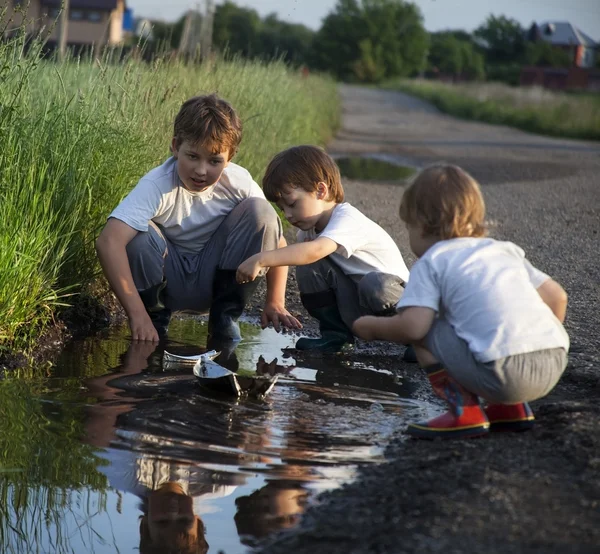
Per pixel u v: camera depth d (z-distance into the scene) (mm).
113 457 2307
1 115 3518
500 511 1842
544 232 6734
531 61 78750
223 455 2330
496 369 2271
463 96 34031
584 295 4496
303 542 1800
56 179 3648
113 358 3291
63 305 3646
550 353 2316
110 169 4164
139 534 1916
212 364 2920
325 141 15125
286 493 2094
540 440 2338
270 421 2617
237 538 1875
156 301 3643
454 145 16500
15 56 3822
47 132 3875
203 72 6891
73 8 40281
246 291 3707
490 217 7516
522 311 2320
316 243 3266
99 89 4504
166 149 4992
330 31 71500
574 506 1859
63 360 3238
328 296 3598
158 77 5418
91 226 4035
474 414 2410
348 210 3416
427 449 2344
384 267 3490
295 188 3346
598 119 21969
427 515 1845
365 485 2086
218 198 3688
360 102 34750
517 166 12703
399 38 73188
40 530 1930
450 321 2391
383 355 3561
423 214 2477
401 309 2408
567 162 13656
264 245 3627
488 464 2133
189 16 9289
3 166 3510
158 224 3664
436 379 2443
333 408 2775
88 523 1962
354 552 1729
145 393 2855
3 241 3232
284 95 9500
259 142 7133
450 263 2385
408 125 22766
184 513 1993
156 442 2418
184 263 3695
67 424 2537
